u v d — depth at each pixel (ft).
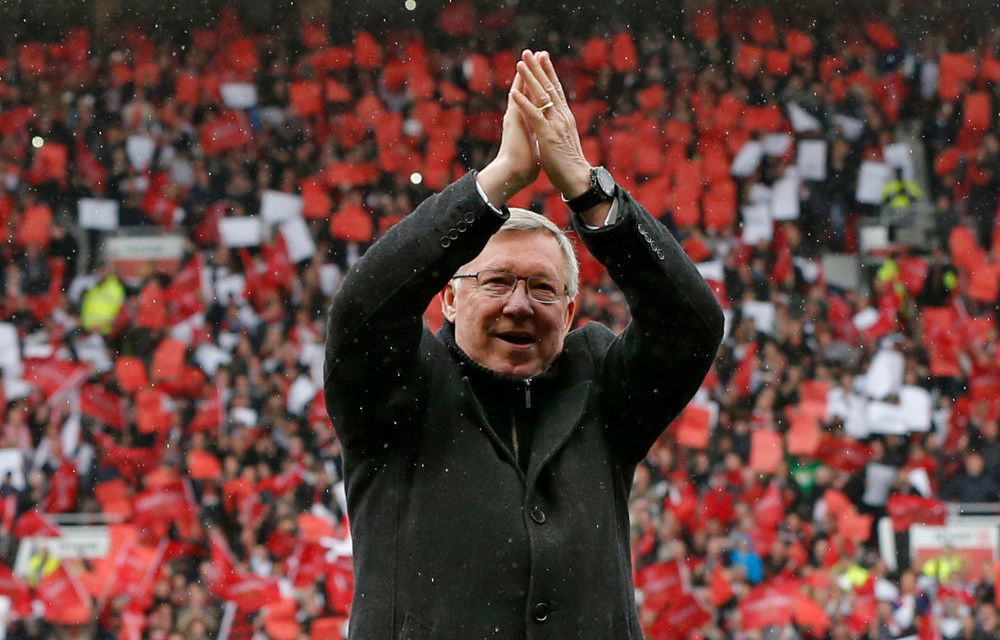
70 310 102.42
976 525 73.92
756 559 71.36
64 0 124.67
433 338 19.24
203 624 69.56
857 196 114.11
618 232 17.92
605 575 18.03
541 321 18.71
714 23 126.11
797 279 104.22
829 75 122.62
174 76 122.62
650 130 119.96
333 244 110.73
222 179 116.06
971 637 70.03
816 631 68.03
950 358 94.58
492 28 128.77
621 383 18.86
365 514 18.42
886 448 85.46
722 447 80.43
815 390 83.76
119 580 71.00
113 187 115.44
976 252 105.29
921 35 124.16
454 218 17.70
